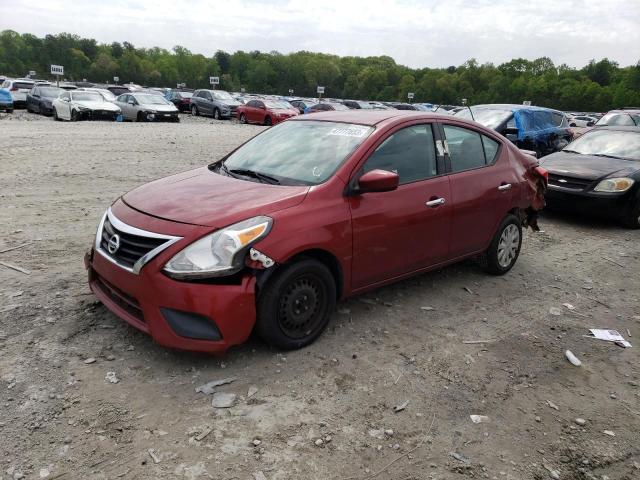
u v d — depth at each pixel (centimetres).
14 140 1428
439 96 11919
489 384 383
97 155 1274
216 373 369
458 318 484
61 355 376
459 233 520
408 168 474
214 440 307
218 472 284
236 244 353
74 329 411
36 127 1844
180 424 318
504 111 1299
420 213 469
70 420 313
